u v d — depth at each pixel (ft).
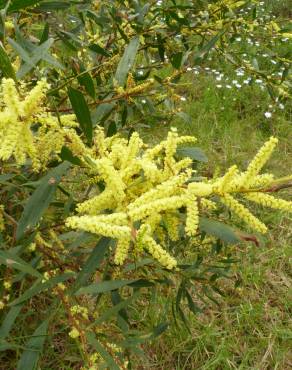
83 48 2.24
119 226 1.00
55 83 2.05
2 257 1.24
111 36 2.30
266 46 2.70
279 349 2.45
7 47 1.72
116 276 1.67
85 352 1.40
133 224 1.08
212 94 4.52
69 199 1.51
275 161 3.93
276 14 6.08
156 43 2.35
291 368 2.43
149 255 1.76
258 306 2.65
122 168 1.20
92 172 1.41
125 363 1.54
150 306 2.42
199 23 2.35
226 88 4.71
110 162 1.11
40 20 2.31
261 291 2.83
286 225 3.32
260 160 1.05
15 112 1.08
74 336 1.37
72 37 2.08
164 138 3.78
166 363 2.35
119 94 1.63
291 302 2.76
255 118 4.45
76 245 1.41
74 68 1.85
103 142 1.35
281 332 2.55
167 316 2.45
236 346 2.46
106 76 2.15
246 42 5.00
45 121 1.26
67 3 1.79
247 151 4.00
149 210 1.04
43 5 1.77
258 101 4.65
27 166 1.76
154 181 1.16
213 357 2.35
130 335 1.74
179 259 2.60
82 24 2.19
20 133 1.12
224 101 4.54
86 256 1.95
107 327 1.90
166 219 1.20
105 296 2.21
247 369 2.36
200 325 2.51
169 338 2.40
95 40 2.27
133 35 2.18
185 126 4.01
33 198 1.22
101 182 1.44
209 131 4.10
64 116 1.42
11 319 1.34
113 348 1.57
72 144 1.32
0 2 1.20
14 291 1.96
